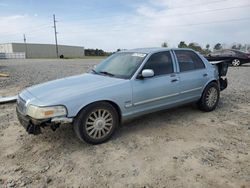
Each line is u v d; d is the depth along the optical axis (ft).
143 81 14.51
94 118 12.88
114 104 13.56
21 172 10.62
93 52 295.07
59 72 48.57
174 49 16.92
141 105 14.55
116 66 15.98
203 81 17.90
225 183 9.66
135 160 11.47
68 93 12.53
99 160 11.52
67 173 10.50
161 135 14.32
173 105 16.48
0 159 11.73
